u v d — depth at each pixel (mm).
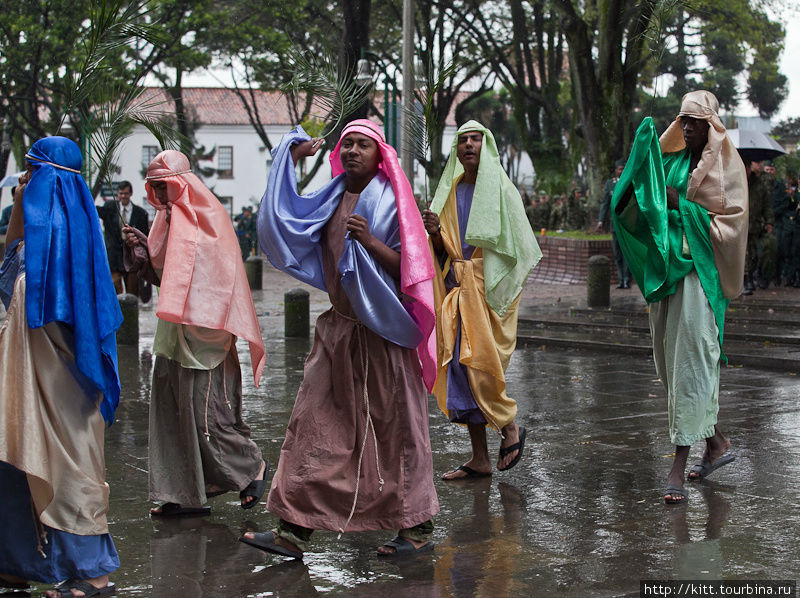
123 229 5281
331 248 4523
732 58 36188
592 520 4973
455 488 5730
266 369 10477
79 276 3867
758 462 6105
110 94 5293
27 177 4074
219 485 5191
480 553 4473
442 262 6074
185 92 63156
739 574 3973
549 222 29141
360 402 4422
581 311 14547
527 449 6668
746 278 15266
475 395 5812
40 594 3994
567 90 36656
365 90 5707
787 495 5324
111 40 4820
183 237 5078
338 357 4398
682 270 5473
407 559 4422
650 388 8984
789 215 16531
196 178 5258
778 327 11977
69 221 3895
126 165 57250
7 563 3863
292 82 5488
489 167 5879
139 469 6227
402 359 4438
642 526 4828
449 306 5934
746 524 4785
